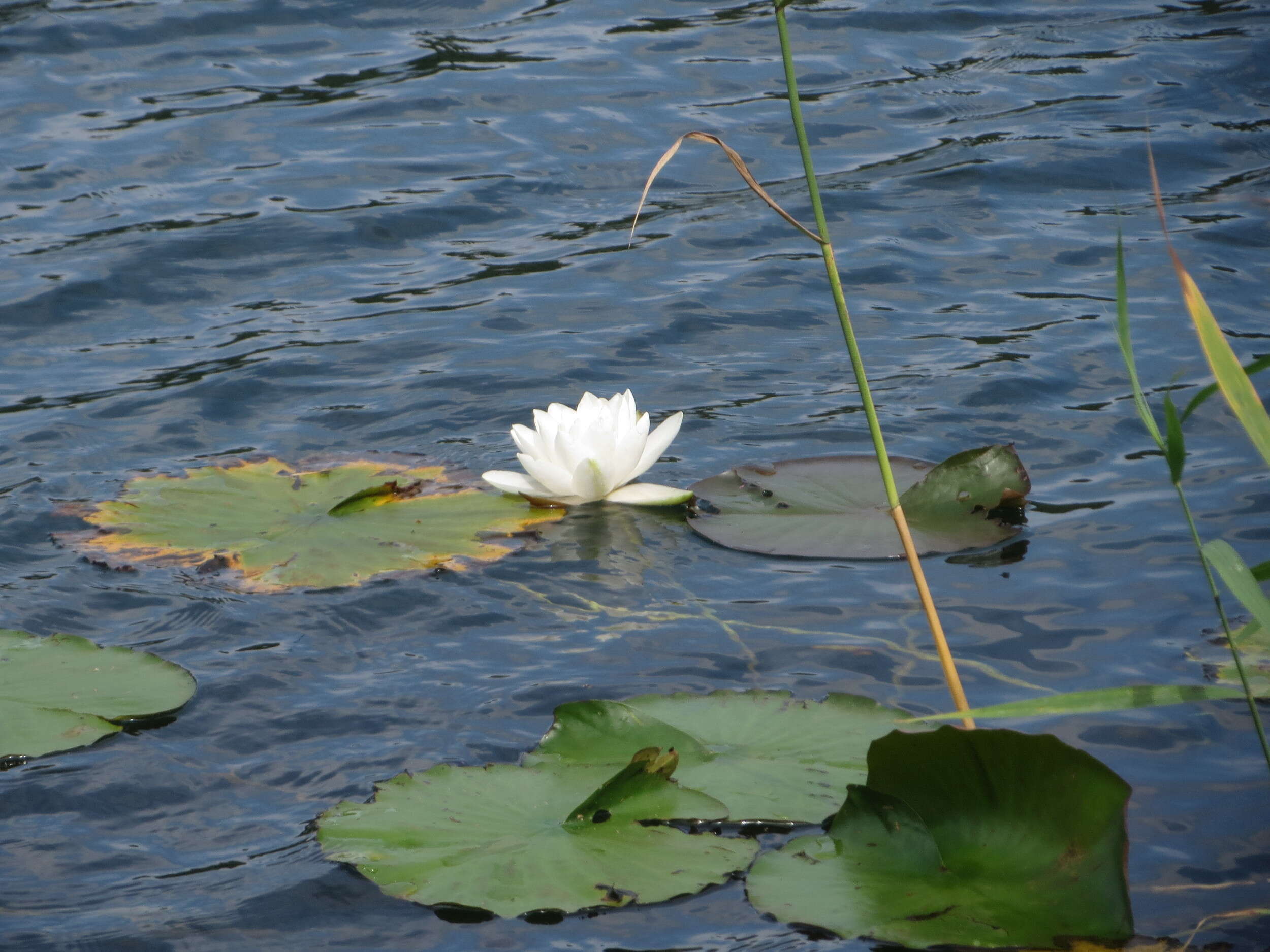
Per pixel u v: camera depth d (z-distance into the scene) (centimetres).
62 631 483
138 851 362
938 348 755
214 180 1035
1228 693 314
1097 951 299
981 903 315
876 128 1123
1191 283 303
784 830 355
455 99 1208
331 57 1319
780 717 404
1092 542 528
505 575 524
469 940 324
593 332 794
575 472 577
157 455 647
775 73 1259
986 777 334
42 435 667
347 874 350
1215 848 344
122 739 415
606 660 456
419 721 421
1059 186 995
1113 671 431
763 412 684
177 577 523
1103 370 710
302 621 489
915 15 1411
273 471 625
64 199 995
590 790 372
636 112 1172
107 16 1408
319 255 916
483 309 830
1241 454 601
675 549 546
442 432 673
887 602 492
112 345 786
